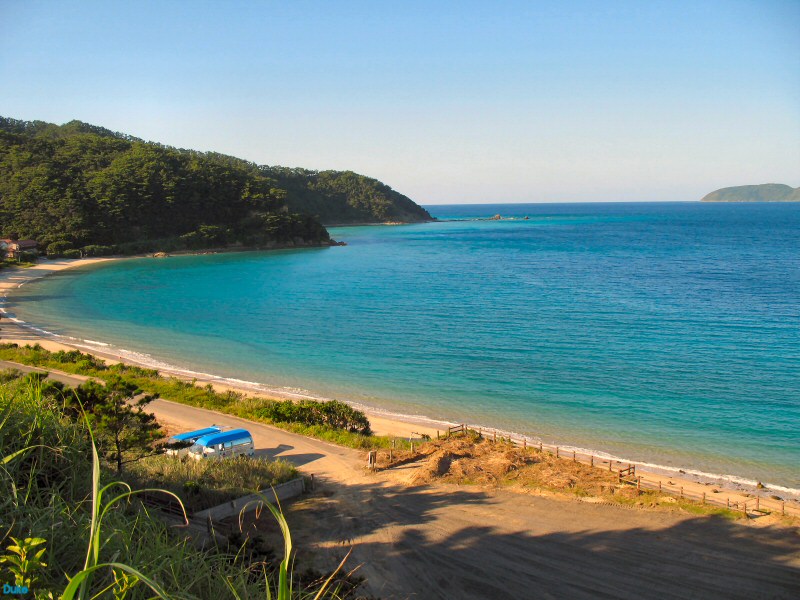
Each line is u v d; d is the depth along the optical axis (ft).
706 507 78.84
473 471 90.99
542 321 233.96
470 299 288.92
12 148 563.07
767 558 65.57
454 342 199.72
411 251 547.90
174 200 545.85
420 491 83.76
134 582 19.94
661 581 60.90
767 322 226.17
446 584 59.82
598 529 72.23
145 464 79.77
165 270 408.26
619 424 122.72
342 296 301.43
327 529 71.00
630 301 276.82
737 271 379.96
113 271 399.85
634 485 86.84
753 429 119.34
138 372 152.76
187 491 71.77
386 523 73.10
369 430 117.19
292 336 210.38
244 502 73.77
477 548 67.21
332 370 166.30
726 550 67.31
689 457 105.09
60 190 505.25
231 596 23.72
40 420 30.81
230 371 164.55
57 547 23.24
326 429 112.37
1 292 301.02
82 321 233.76
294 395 142.20
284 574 16.92
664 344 193.57
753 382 151.64
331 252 541.75
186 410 122.93
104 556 22.75
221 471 81.92
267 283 349.41
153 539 25.86
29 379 37.27
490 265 434.71
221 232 547.08
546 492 83.66
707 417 126.72
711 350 184.75
